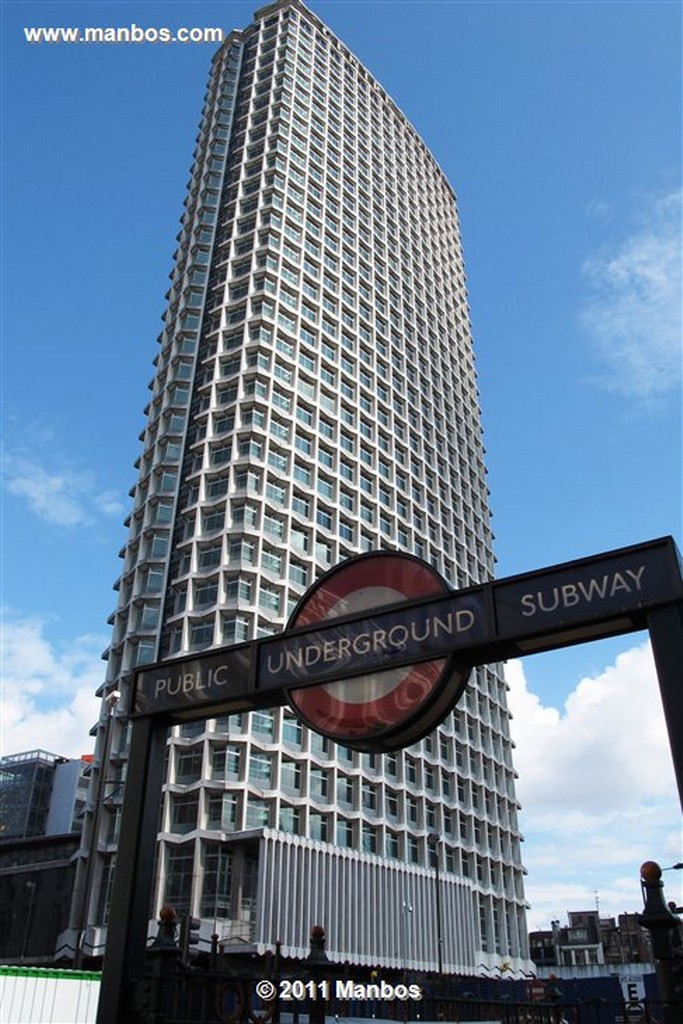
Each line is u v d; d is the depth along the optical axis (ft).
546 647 17.83
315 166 337.11
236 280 285.23
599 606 16.75
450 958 229.66
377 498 287.48
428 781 258.57
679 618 15.96
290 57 356.18
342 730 18.45
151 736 21.71
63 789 344.49
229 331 271.90
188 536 236.22
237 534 230.07
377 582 19.81
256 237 293.43
